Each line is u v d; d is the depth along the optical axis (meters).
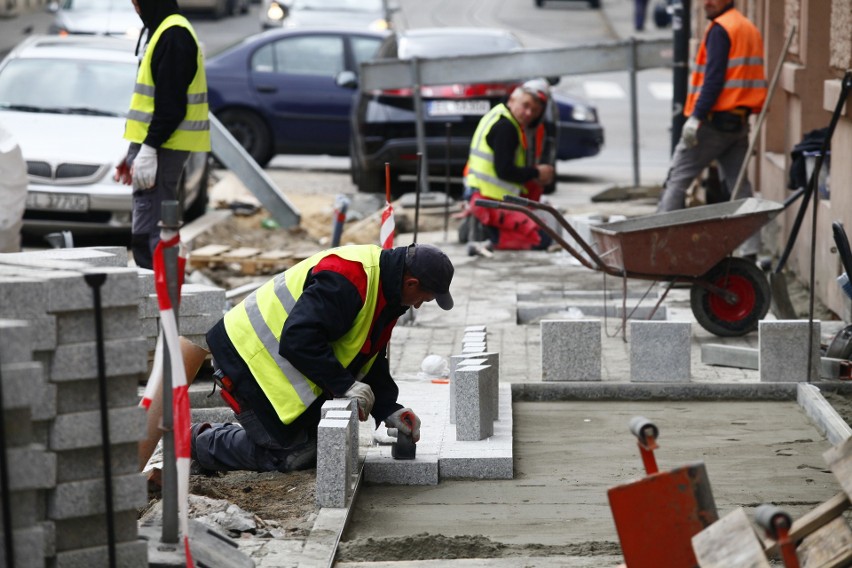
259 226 44.09
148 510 16.28
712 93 31.28
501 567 14.67
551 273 33.94
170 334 12.87
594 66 47.09
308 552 14.82
